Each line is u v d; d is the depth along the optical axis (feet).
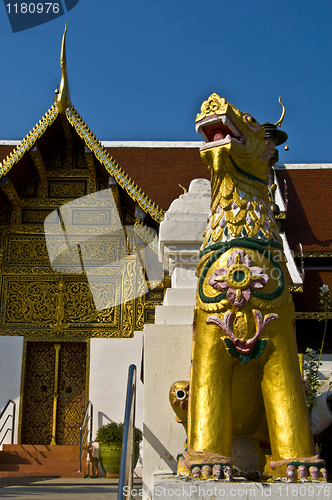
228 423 10.34
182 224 15.94
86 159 42.93
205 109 11.76
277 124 18.08
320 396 13.35
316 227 40.29
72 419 41.86
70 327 43.01
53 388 42.57
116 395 40.57
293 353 10.82
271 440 10.33
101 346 42.24
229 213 11.80
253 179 12.11
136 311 43.04
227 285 10.93
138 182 46.88
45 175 46.52
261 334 10.72
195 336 11.26
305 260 38.68
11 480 32.73
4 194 43.88
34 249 44.93
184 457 10.50
